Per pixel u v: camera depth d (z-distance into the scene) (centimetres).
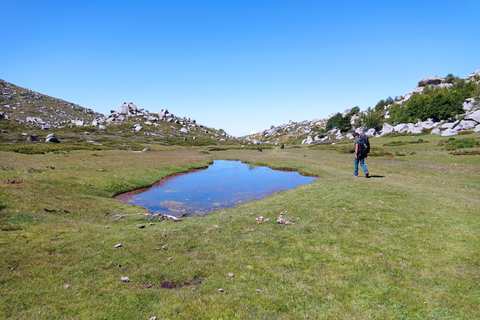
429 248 998
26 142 6762
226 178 3525
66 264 912
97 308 666
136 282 809
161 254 1014
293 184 3005
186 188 2906
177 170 4006
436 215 1350
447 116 9681
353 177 2569
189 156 5950
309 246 1063
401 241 1070
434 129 8225
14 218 1307
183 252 1038
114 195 2481
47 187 2066
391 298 711
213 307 673
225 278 830
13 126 9581
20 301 682
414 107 11225
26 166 2866
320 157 5144
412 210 1450
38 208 1530
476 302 675
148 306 682
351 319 630
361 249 1013
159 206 2189
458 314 635
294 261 942
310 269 882
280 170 4128
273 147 11025
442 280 784
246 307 675
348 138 12175
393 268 865
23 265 877
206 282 809
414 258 927
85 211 1680
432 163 3428
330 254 986
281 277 831
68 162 3634
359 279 810
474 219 1254
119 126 12975
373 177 2525
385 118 14475
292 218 1434
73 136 9194
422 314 643
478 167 2869
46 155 4469
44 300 695
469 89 11744
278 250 1038
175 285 804
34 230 1202
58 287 762
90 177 2733
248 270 882
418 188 1994
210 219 1546
